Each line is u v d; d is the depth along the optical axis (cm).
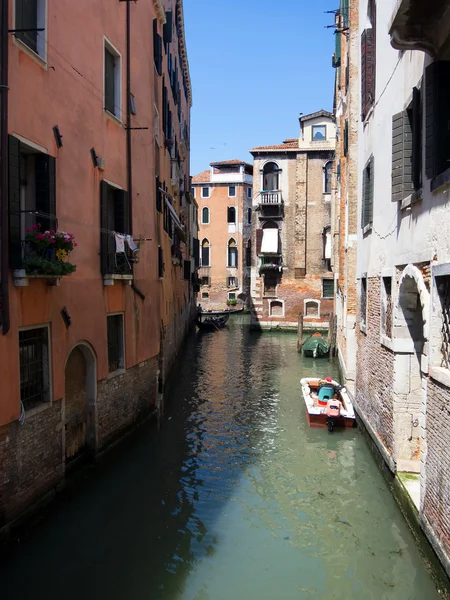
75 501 872
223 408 1475
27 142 727
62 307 825
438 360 635
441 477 598
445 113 624
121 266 1046
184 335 2791
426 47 623
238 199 4650
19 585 652
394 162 795
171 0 2039
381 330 959
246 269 4738
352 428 1254
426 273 678
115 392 1039
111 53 1055
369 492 908
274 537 766
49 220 775
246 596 633
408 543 726
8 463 676
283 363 2225
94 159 945
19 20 722
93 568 688
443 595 582
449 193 575
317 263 3195
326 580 662
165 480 970
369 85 1090
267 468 1027
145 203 1252
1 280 668
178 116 2375
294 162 3175
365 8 1181
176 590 644
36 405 762
